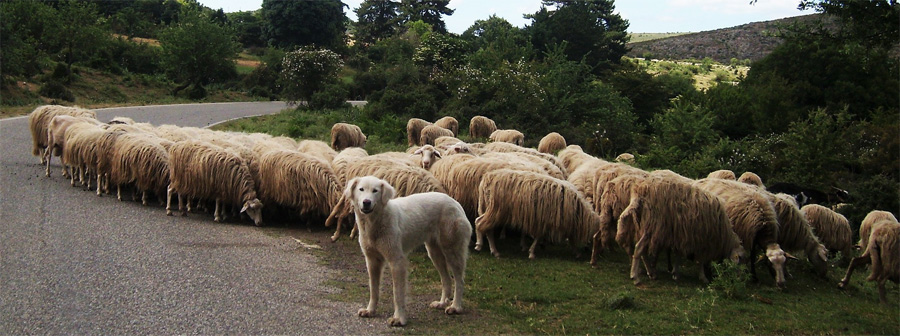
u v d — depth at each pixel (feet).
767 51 328.70
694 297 28.73
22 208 37.63
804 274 35.22
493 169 36.88
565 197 33.04
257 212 38.06
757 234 32.12
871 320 27.37
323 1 272.10
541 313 25.59
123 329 21.48
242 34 291.17
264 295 25.59
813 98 126.62
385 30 321.73
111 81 162.40
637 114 141.79
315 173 37.01
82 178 46.06
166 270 27.84
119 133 43.19
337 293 26.58
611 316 25.53
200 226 36.91
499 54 133.69
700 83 227.40
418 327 23.11
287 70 132.05
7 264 27.27
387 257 22.90
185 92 172.65
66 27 154.20
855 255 41.37
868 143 80.69
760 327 25.26
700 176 65.31
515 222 33.60
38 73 146.92
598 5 266.57
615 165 36.11
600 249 33.65
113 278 26.37
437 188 36.11
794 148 71.20
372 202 21.93
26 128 76.18
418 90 107.96
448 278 25.46
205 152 38.22
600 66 206.08
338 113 114.52
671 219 30.07
